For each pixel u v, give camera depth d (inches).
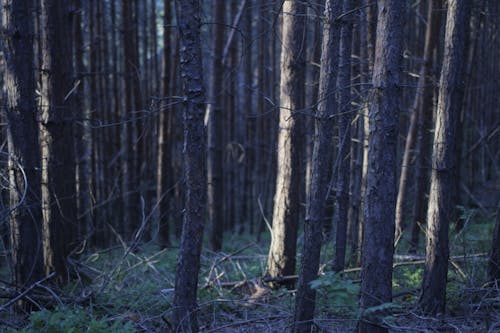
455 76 225.5
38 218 240.4
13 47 229.5
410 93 461.4
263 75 694.5
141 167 542.3
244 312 257.6
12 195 236.2
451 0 224.1
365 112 322.3
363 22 283.7
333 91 187.6
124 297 266.8
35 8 365.7
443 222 232.5
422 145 376.5
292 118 292.0
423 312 236.1
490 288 244.8
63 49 276.7
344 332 218.8
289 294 279.4
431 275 234.7
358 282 276.8
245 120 733.9
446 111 228.2
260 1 496.1
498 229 255.6
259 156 704.4
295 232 301.3
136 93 529.0
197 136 190.5
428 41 359.3
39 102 310.7
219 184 489.7
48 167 274.5
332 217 478.9
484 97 589.0
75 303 243.9
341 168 271.3
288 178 297.7
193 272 195.3
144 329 229.9
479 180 663.8
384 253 173.2
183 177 213.0
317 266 190.5
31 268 239.3
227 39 583.5
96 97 522.0
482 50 557.9
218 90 480.4
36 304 227.1
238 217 836.0
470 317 231.6
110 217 551.5
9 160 234.5
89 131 537.3
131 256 391.2
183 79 189.6
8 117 233.0
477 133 629.6
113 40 594.9
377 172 172.1
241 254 442.3
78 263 305.4
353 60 353.1
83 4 544.4
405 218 417.4
